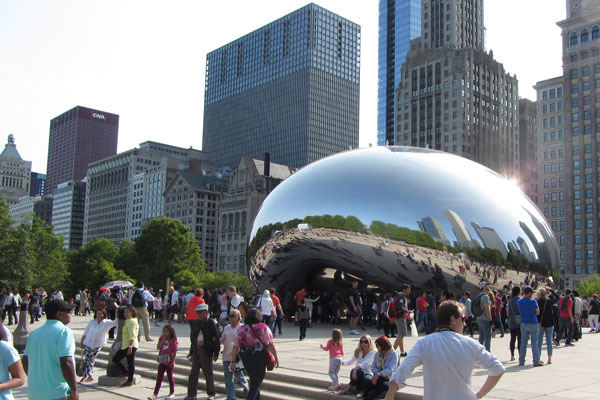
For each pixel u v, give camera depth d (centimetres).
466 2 12900
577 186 10150
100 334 1165
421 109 11950
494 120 12056
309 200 2062
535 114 14262
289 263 2217
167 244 7838
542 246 2022
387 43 17650
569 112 10362
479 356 441
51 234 6675
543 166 10781
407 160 2030
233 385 931
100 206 18812
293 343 1566
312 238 2045
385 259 1930
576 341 1784
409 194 1920
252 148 18300
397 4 17438
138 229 16500
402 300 1217
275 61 18062
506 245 1912
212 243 14275
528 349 1494
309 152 16538
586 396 810
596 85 10081
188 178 14450
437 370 438
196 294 1448
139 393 1043
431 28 12925
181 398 993
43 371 533
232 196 12162
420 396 821
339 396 891
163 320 2658
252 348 811
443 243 1853
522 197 2114
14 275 5447
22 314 1608
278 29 18175
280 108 17588
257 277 2311
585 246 9938
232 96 19425
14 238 5522
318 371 1060
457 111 11231
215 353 949
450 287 1892
